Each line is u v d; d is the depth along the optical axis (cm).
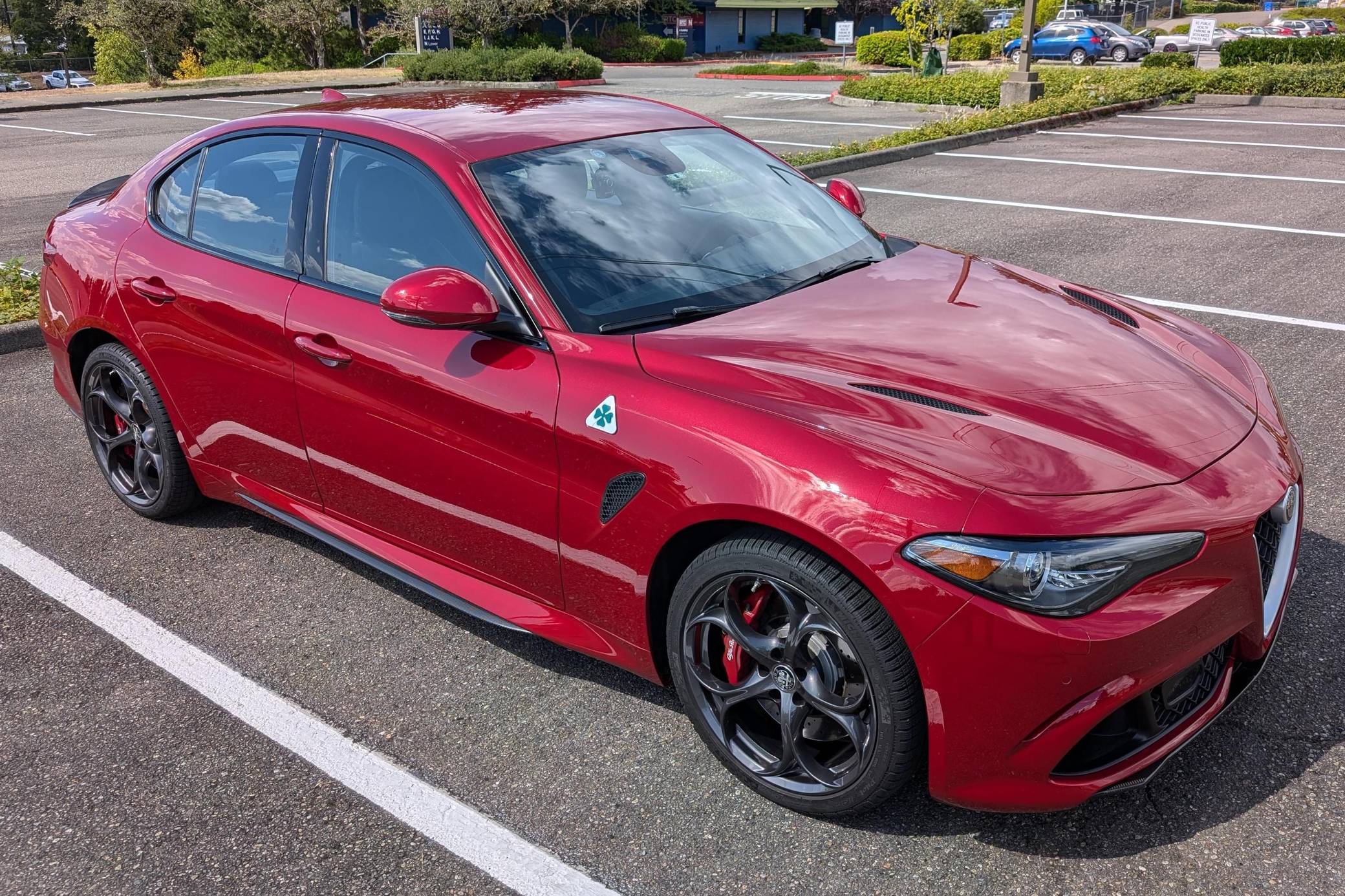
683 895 230
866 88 2128
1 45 7669
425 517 312
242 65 3769
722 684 259
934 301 303
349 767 277
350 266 321
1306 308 619
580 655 324
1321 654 298
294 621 348
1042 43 3719
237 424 361
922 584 212
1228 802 247
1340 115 1590
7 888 241
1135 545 211
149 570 384
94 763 282
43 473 470
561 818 255
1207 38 2234
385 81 3047
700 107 2138
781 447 232
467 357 285
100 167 1382
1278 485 239
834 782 243
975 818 248
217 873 243
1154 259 744
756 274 311
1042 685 210
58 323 420
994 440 228
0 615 356
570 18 4456
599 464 259
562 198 309
